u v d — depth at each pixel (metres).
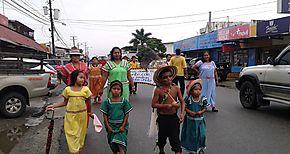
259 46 21.78
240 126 7.07
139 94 13.78
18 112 8.49
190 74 22.23
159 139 4.71
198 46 32.59
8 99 8.35
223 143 5.73
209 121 7.61
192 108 4.77
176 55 10.31
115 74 5.95
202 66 8.95
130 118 8.18
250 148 5.43
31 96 8.69
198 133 4.76
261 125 7.16
